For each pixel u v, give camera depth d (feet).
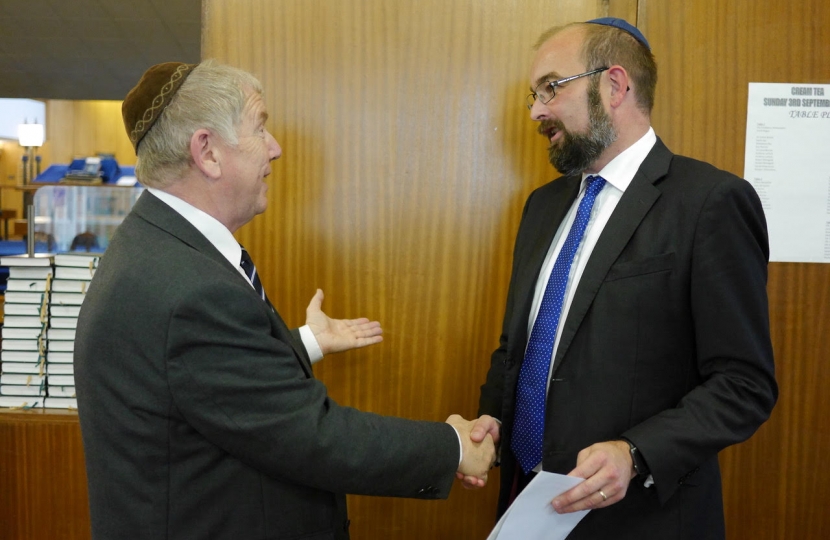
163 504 3.23
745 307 3.48
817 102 5.44
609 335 3.67
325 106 5.52
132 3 20.42
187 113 3.45
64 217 6.96
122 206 7.00
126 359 3.18
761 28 5.41
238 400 3.14
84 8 20.83
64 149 37.60
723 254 3.47
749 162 5.49
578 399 3.74
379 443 3.43
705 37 5.42
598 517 3.72
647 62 3.98
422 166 5.56
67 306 6.14
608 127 3.89
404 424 3.65
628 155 3.95
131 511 3.23
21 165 36.29
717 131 5.47
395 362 5.70
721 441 3.38
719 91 5.45
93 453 3.35
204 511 3.28
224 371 3.12
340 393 5.73
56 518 6.00
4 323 6.14
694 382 3.73
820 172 5.49
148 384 3.14
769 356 3.53
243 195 3.68
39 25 22.21
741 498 5.63
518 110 5.50
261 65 5.50
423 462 3.58
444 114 5.53
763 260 3.63
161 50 24.66
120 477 3.25
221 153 3.53
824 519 5.62
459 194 5.58
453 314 5.66
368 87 5.51
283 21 5.47
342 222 5.61
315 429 3.26
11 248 17.90
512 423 4.29
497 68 5.48
